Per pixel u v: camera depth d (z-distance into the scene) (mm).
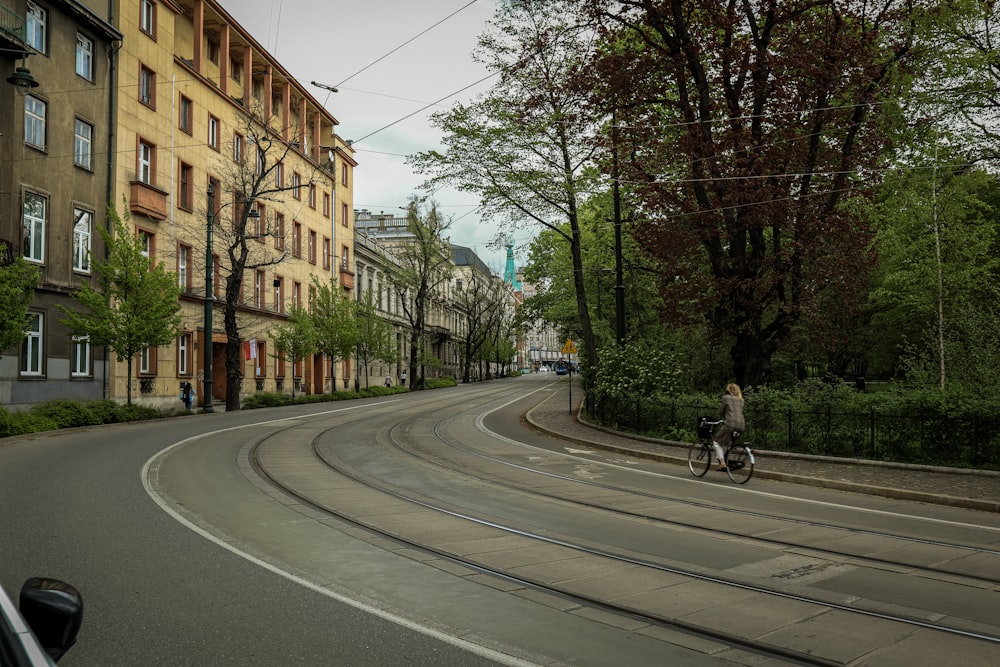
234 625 5289
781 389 20953
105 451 15664
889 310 34719
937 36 20781
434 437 21688
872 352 38312
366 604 5883
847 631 5516
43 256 25016
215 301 36594
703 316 22516
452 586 6559
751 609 6043
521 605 6039
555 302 50750
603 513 10672
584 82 21938
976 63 20234
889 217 25828
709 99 21203
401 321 71875
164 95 32969
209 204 32031
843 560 7930
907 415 16000
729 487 13930
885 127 20531
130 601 5785
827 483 13992
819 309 21766
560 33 22594
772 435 18250
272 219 44500
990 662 4898
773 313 24250
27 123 24438
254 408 35688
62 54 25984
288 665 4562
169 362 33250
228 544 7832
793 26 20859
